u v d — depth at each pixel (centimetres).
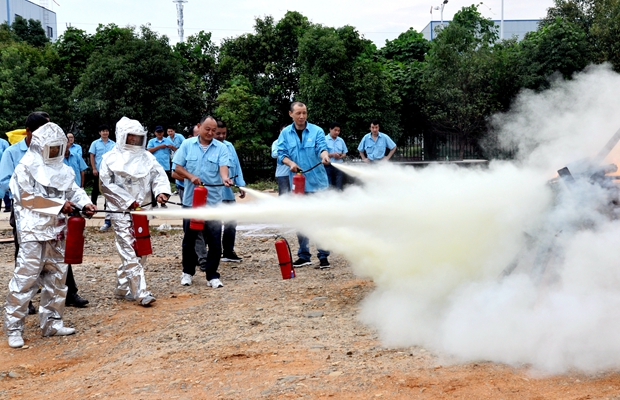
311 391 405
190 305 692
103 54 2508
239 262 967
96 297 742
